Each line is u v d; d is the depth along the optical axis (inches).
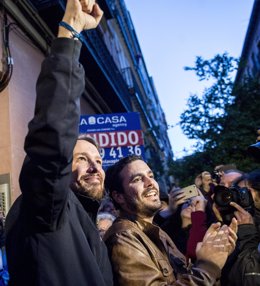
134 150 188.1
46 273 42.4
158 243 69.5
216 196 79.0
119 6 632.4
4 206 140.6
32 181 41.1
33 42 204.5
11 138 152.8
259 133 92.7
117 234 64.4
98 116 194.1
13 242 47.1
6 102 158.7
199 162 387.5
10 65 161.3
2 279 63.7
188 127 388.8
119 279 58.2
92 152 65.8
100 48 321.4
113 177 79.7
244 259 71.6
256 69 703.7
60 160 40.8
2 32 165.5
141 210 74.2
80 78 44.1
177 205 104.8
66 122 41.2
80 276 44.7
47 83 42.1
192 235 85.4
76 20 46.8
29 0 197.3
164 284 57.9
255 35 698.8
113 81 349.4
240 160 346.3
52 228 43.1
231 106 387.9
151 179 77.1
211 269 58.9
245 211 75.8
